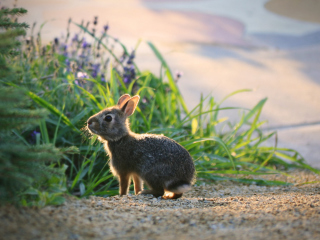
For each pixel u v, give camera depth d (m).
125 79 11.63
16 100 5.48
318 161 11.61
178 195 8.13
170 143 8.10
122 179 8.61
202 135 11.45
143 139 8.40
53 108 9.14
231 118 14.59
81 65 11.66
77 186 9.34
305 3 34.91
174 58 20.80
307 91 17.05
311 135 13.31
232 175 10.55
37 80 10.52
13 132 9.14
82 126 10.15
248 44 24.20
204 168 9.95
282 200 7.42
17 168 5.52
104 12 28.45
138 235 5.39
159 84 12.03
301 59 21.25
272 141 12.98
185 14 30.17
